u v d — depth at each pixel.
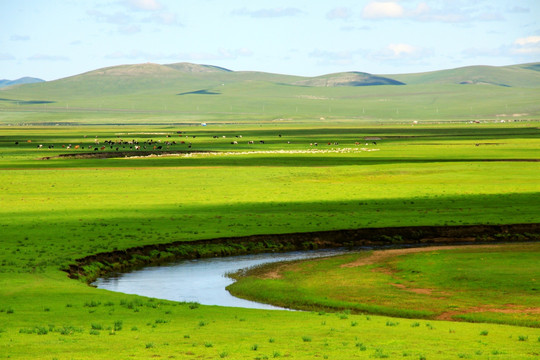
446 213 78.31
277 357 26.66
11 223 72.31
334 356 26.80
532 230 69.50
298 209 83.06
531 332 32.41
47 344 28.55
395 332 31.97
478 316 37.81
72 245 59.91
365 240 66.62
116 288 47.53
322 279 48.94
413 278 48.09
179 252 60.12
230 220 74.38
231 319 35.38
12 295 41.06
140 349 27.91
